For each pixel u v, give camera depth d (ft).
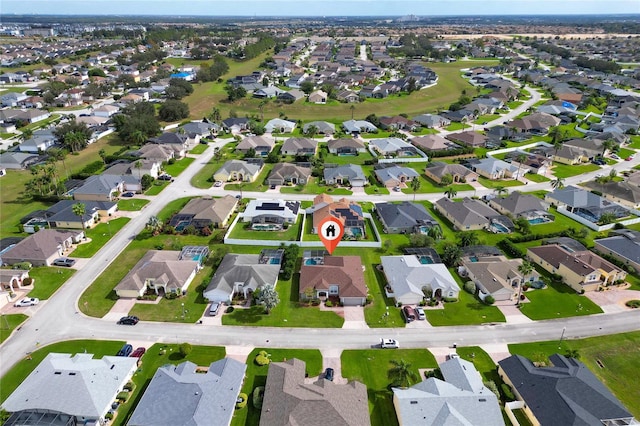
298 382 195.21
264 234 351.05
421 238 326.44
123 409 192.34
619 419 183.32
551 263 301.43
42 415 185.16
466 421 178.19
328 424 174.81
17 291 273.13
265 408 183.62
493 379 210.79
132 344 229.45
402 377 195.00
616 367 220.64
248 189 438.81
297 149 542.57
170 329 241.55
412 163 516.73
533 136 621.72
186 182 454.81
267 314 255.29
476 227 361.30
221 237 340.59
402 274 282.36
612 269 287.48
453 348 230.68
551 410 183.93
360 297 263.70
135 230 353.92
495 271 288.10
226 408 185.37
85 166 489.26
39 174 450.30
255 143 556.92
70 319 248.52
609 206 392.88
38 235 313.73
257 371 212.64
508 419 191.52
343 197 423.64
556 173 494.59
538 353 224.33
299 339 235.40
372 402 197.06
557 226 369.71
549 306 266.57
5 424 180.86
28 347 226.99
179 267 284.20
